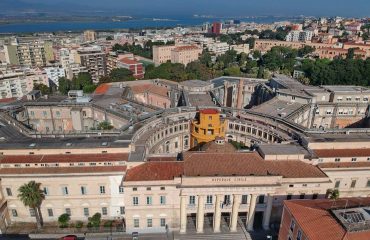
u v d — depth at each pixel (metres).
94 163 88.50
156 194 84.19
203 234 87.00
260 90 186.62
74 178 87.00
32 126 149.88
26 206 89.88
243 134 127.50
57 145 92.81
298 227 63.53
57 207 90.88
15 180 86.25
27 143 94.38
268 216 87.50
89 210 92.12
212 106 141.00
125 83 199.00
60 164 87.69
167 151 126.31
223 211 87.56
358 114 157.62
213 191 81.94
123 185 81.44
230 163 87.38
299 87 165.75
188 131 131.25
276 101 151.25
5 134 102.44
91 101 153.25
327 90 161.12
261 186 81.94
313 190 86.50
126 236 87.06
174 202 85.75
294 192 86.50
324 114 156.25
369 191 96.75
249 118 128.00
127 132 105.31
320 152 96.19
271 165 88.06
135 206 85.19
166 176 83.88
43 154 90.94
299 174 85.62
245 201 87.50
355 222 57.88
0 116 123.19
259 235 86.94
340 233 56.47
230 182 82.12
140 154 92.50
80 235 87.38
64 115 150.25
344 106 155.38
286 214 69.88
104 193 90.25
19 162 86.81
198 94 167.38
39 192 84.44
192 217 94.56
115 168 88.31
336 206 66.06
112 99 157.00
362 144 99.25
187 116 131.00
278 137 112.25
